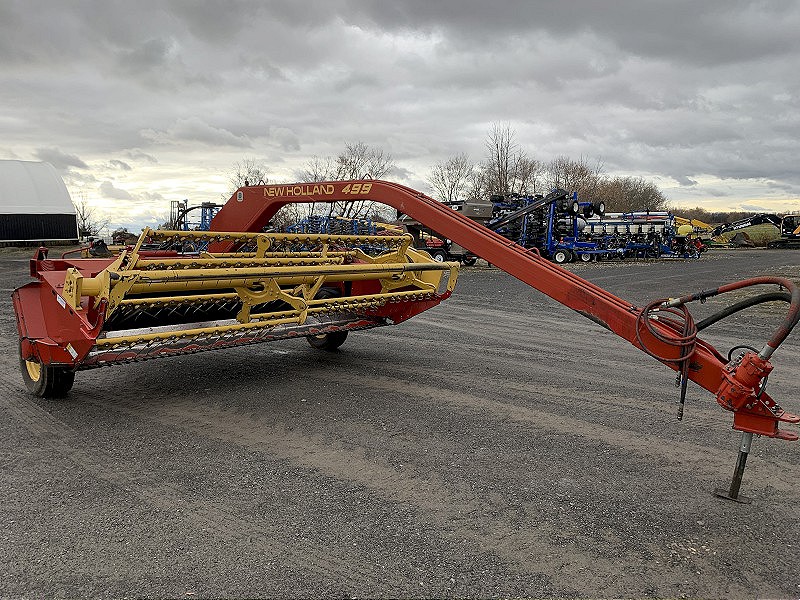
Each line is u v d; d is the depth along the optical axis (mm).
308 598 2705
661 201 81062
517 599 2719
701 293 3723
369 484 3861
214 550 3082
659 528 3342
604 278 19875
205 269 5176
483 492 3758
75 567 2928
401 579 2854
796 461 4285
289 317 5922
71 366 5121
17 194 35438
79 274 4816
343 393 5898
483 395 5844
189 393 5895
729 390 3447
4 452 4375
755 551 3123
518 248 5109
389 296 6434
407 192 6098
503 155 43469
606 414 5285
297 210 22906
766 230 52406
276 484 3852
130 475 3982
